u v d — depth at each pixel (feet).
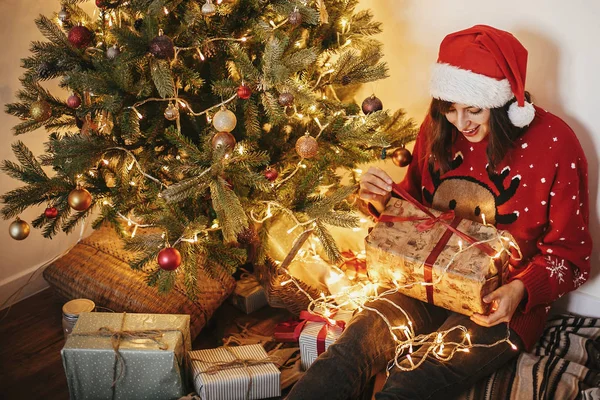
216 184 4.69
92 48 5.03
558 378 4.95
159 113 5.19
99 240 6.38
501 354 4.82
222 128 4.61
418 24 6.29
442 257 4.75
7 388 5.41
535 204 5.09
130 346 4.81
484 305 4.70
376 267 5.13
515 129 4.93
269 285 5.72
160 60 4.57
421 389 4.49
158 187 5.22
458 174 5.41
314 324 5.51
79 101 5.02
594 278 5.81
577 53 5.28
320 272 5.83
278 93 5.02
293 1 4.85
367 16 5.75
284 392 5.26
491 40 4.61
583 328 5.64
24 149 5.21
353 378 4.65
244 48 5.13
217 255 5.37
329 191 6.13
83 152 4.72
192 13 4.69
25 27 6.11
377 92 6.90
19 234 5.12
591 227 5.67
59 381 5.51
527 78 5.64
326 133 5.37
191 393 5.04
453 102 4.77
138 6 4.72
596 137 5.40
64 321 5.60
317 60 5.55
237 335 6.07
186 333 5.15
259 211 5.75
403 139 5.95
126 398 4.97
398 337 5.10
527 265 5.13
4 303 6.57
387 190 5.24
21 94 5.32
